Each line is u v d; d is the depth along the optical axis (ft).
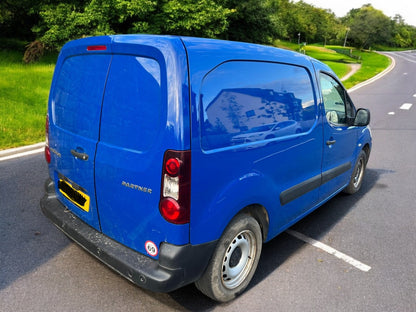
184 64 7.13
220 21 71.51
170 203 7.24
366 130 16.56
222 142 7.90
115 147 8.02
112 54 8.16
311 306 9.18
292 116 10.27
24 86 35.83
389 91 69.97
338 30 388.16
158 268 7.63
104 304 8.89
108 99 8.18
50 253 10.98
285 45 247.70
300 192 11.18
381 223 14.33
